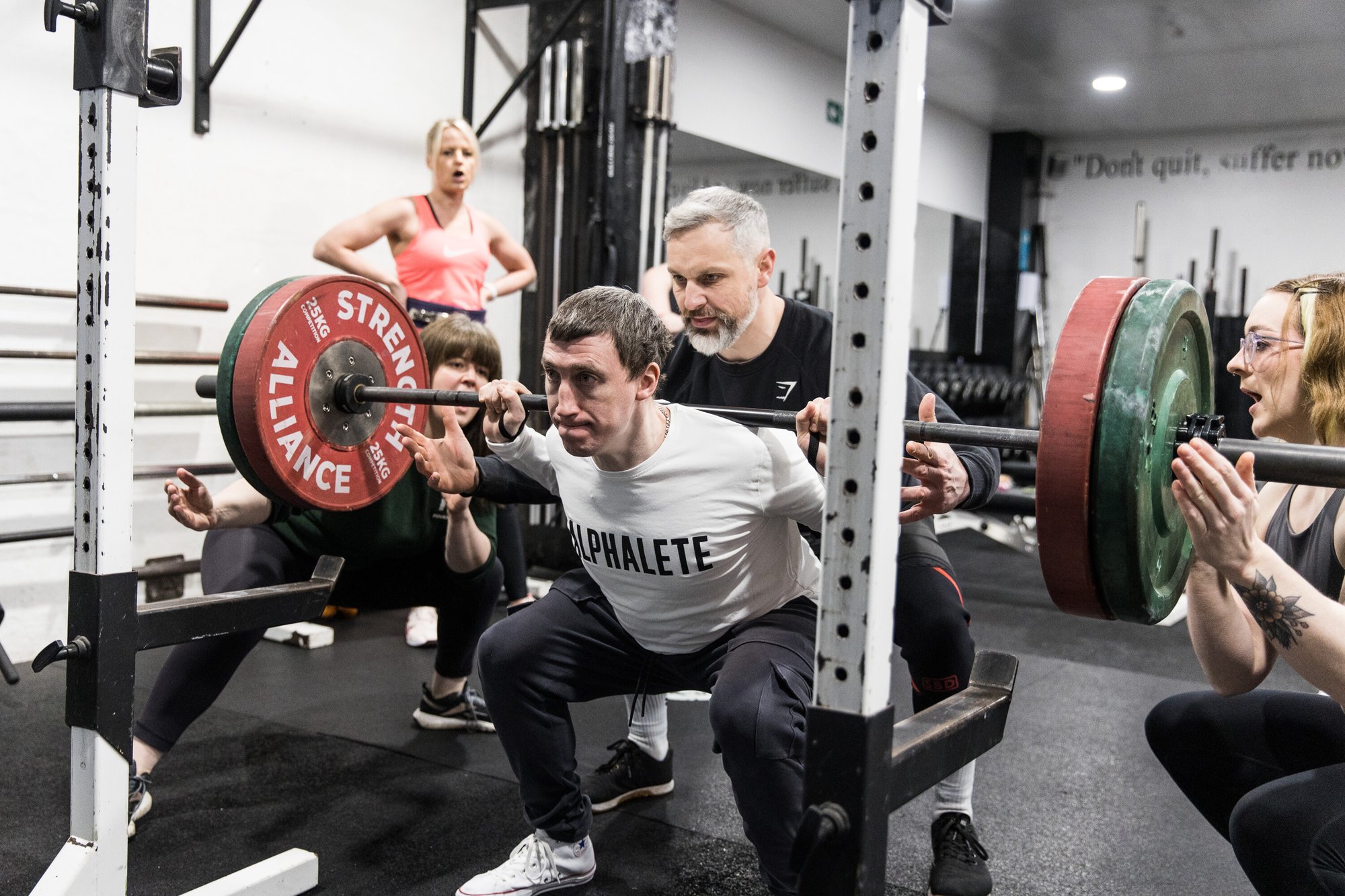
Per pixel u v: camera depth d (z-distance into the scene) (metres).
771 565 1.53
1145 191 7.55
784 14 5.20
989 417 7.41
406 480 2.11
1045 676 3.16
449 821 1.99
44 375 2.97
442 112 4.08
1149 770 2.36
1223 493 1.02
